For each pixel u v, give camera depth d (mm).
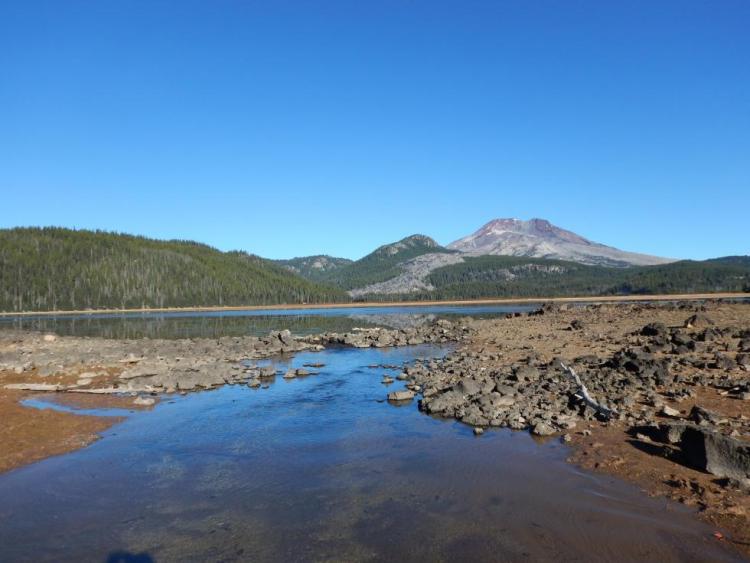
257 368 35688
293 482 15008
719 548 10602
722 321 43031
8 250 186625
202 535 11922
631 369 25062
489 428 19547
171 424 21406
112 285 186125
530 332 48438
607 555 10570
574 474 14648
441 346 46812
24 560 10992
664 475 14016
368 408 23781
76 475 15805
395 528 12016
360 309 172750
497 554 10758
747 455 13562
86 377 31422
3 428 20219
